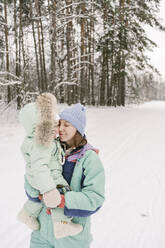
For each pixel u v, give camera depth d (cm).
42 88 1582
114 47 2150
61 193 129
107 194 370
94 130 923
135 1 2309
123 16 2261
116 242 255
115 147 668
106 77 2484
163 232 274
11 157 521
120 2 2295
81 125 140
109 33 2053
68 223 134
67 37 1409
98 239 260
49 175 126
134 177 443
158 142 754
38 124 127
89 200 130
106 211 320
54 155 135
